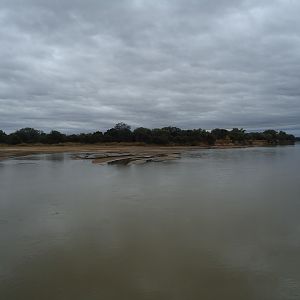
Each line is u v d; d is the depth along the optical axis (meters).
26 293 8.13
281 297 7.97
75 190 21.59
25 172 32.50
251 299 7.89
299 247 11.12
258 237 12.11
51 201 18.14
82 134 123.56
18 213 15.55
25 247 11.12
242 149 100.88
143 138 119.12
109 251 10.77
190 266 9.62
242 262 9.91
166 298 7.91
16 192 20.92
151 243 11.47
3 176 29.22
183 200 18.33
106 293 8.14
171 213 15.49
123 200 18.38
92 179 26.97
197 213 15.47
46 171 33.38
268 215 15.09
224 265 9.68
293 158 54.41
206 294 8.09
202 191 21.16
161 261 9.97
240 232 12.66
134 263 9.82
